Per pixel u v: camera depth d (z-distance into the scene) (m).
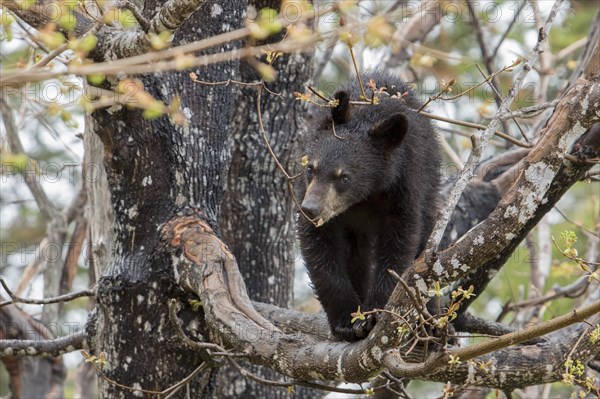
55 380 16.52
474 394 14.23
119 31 10.02
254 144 14.02
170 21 9.07
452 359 7.42
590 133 11.52
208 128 11.06
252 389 14.19
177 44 10.79
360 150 11.05
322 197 10.67
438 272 8.30
